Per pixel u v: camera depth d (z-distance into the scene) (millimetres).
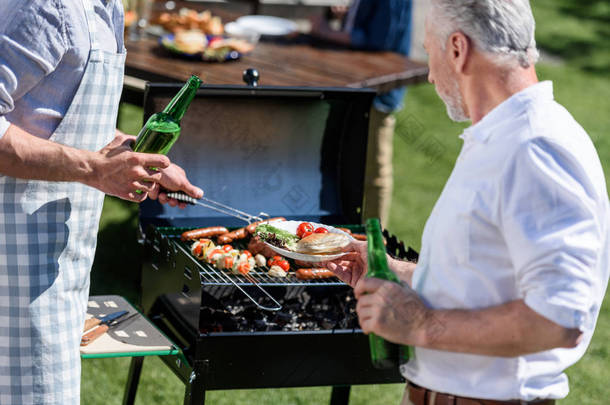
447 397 1678
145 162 2002
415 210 5438
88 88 2008
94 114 2053
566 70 9039
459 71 1641
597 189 1545
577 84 8625
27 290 2047
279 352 2406
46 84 1953
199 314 2367
